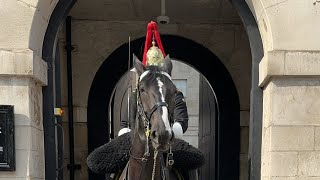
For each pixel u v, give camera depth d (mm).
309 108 3738
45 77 4023
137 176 3336
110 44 6633
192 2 5773
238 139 6695
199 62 6750
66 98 6438
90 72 6598
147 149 3088
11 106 3719
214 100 7016
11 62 3676
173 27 6699
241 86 6676
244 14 4094
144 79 3078
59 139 5027
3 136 3719
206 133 8062
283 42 3729
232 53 6688
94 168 3773
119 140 3785
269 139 3766
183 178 3918
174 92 3053
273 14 3734
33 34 3809
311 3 3721
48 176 4109
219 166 6703
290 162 3732
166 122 2854
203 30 6699
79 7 5984
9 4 3730
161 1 5570
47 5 3914
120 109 8156
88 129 6613
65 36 6383
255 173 4066
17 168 3764
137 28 6656
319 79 3732
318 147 3732
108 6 5980
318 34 3725
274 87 3738
